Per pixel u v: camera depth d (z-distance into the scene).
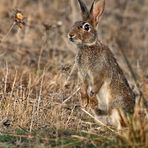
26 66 16.41
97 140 10.49
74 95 13.75
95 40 12.73
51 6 22.14
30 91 13.26
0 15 20.11
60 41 19.08
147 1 23.97
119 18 22.62
